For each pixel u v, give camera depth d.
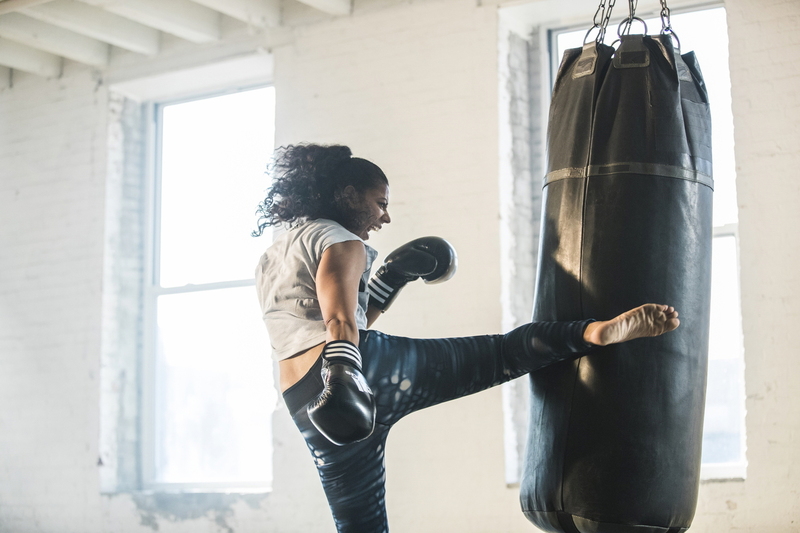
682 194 2.27
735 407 4.30
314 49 5.25
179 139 5.97
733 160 4.42
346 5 5.15
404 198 4.87
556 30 5.01
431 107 4.87
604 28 2.52
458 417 4.59
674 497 2.17
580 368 2.20
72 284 5.84
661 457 2.15
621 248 2.21
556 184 2.37
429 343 2.11
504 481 4.45
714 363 4.37
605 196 2.25
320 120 5.17
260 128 5.70
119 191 5.90
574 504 2.14
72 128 6.02
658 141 2.26
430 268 2.46
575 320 2.24
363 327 2.11
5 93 6.31
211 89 5.91
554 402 2.24
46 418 5.79
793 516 3.91
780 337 4.04
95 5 5.11
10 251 6.11
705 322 2.30
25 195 6.12
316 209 2.29
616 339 2.00
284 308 2.12
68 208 5.95
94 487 5.55
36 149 6.14
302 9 5.33
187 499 5.24
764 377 4.04
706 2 4.59
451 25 4.88
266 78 5.75
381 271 2.50
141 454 5.71
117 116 5.97
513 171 4.81
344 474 2.10
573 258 2.27
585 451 2.15
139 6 5.15
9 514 5.82
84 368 5.70
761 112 4.19
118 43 5.62
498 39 4.77
